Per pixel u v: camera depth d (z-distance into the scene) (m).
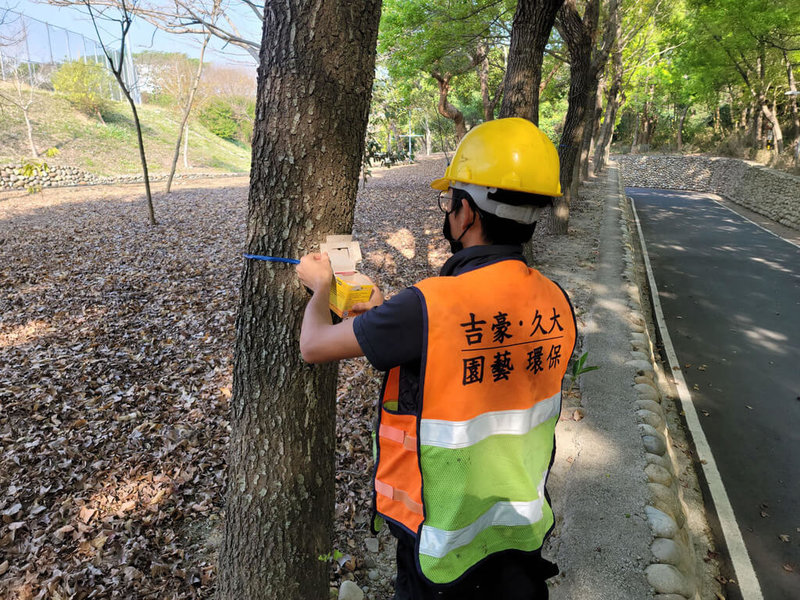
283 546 1.79
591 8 9.91
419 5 12.27
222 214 13.26
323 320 1.21
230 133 35.81
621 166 33.62
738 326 7.97
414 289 1.05
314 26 1.46
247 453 1.74
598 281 7.84
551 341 1.21
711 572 3.36
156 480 3.46
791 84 22.08
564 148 10.75
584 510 2.98
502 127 1.16
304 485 1.78
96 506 3.21
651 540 2.73
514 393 1.13
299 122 1.50
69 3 6.27
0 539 2.93
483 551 1.17
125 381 4.79
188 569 2.76
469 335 1.04
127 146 24.53
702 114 45.09
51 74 24.94
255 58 5.57
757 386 5.96
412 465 1.11
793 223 17.16
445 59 14.84
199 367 5.06
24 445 3.79
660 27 21.30
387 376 1.13
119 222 11.93
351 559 2.78
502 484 1.14
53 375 4.84
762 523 3.79
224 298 6.96
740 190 24.31
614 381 4.55
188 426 4.08
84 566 2.76
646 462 3.42
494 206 1.13
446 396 1.04
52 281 7.62
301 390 1.70
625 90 26.89
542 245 10.29
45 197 15.70
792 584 3.25
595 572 2.54
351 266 1.35
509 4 12.26
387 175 25.69
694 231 16.88
